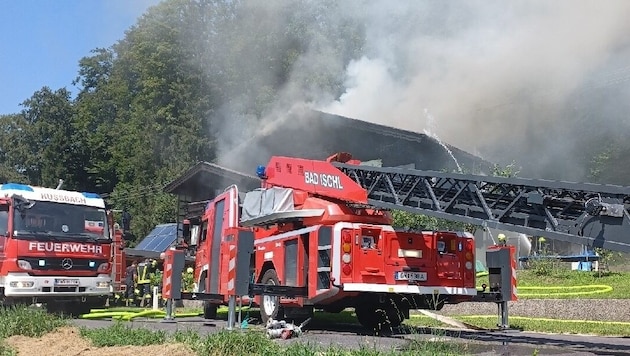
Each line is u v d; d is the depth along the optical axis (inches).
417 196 341.4
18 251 490.6
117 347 277.9
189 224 530.6
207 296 446.0
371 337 342.0
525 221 290.5
